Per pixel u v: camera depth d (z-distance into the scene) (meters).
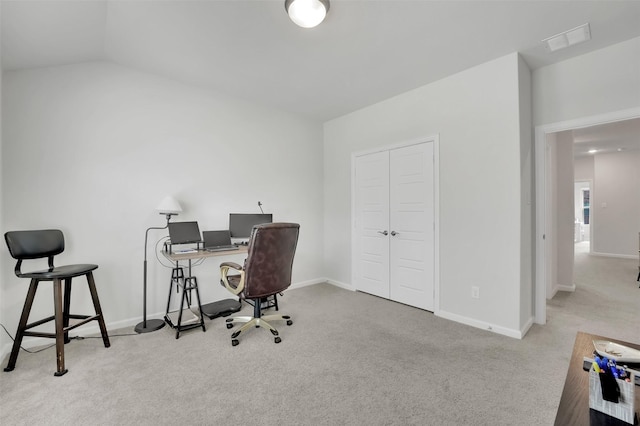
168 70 2.98
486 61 2.76
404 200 3.53
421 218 3.35
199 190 3.40
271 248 2.54
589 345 1.38
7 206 2.38
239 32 2.31
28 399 1.76
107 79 2.82
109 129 2.83
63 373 2.03
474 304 2.88
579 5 1.99
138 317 2.97
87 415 1.63
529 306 2.84
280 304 3.55
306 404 1.73
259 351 2.37
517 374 2.02
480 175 2.83
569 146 4.06
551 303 3.54
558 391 1.82
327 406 1.71
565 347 2.40
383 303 3.59
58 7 1.90
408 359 2.23
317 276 4.62
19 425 1.55
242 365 2.16
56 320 2.04
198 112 3.39
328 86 3.34
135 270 2.96
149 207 3.05
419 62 2.78
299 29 2.26
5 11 1.82
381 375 2.02
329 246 4.61
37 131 2.50
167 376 2.01
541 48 2.52
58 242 2.45
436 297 3.19
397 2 1.96
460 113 2.98
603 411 0.96
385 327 2.85
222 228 3.58
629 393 0.92
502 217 2.69
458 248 3.00
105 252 2.81
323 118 4.50
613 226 6.77
